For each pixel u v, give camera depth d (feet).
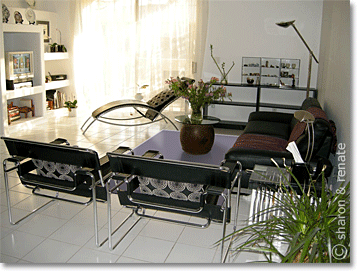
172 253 8.81
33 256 8.54
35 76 22.21
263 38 21.91
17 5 22.90
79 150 8.38
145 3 25.41
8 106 21.01
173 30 25.21
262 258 8.56
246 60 22.25
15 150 9.29
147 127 21.74
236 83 22.65
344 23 12.17
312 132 9.95
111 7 26.22
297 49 21.52
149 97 26.84
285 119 17.81
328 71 15.61
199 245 9.22
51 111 23.99
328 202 5.55
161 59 25.89
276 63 21.76
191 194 8.28
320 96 18.79
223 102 22.16
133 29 26.45
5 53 19.61
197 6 23.26
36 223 10.11
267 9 21.50
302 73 21.74
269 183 8.86
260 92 22.43
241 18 22.00
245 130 16.19
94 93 27.43
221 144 17.17
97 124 22.33
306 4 20.89
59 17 25.88
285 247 8.70
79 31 26.07
